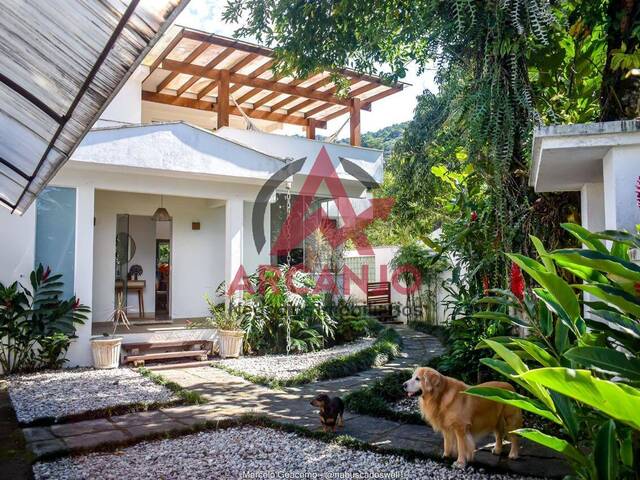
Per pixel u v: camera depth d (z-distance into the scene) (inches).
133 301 472.1
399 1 240.7
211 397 256.2
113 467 162.1
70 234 337.7
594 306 109.7
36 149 143.9
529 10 175.6
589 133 130.5
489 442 182.5
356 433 193.9
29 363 315.6
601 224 179.3
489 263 232.5
